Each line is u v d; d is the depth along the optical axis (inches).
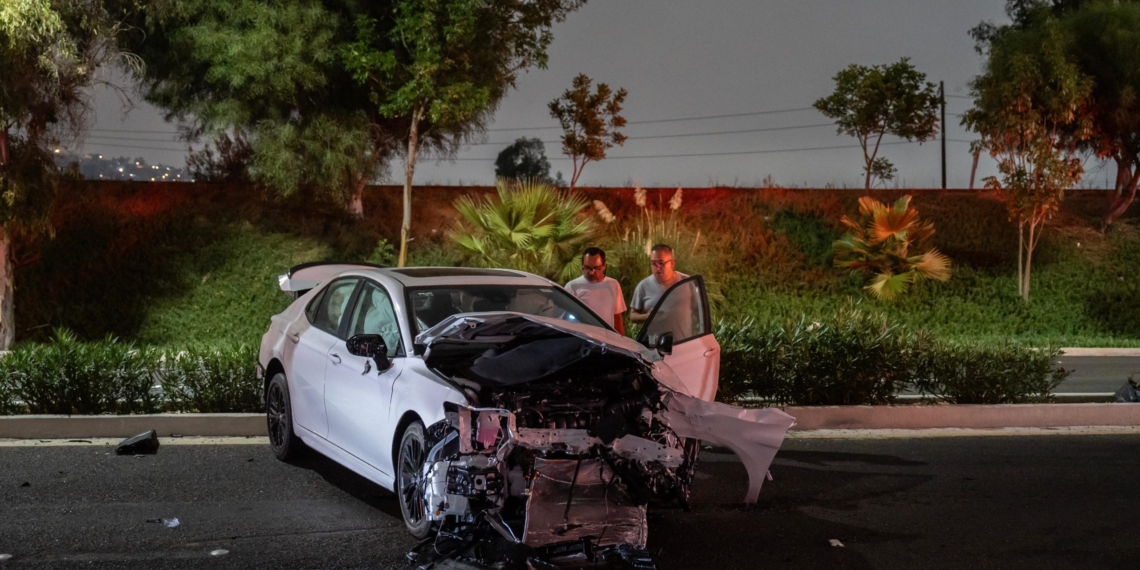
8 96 613.9
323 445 267.3
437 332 222.4
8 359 344.5
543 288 276.4
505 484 197.0
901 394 404.2
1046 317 913.5
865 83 1067.9
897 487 280.4
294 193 888.3
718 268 899.4
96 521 231.0
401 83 740.0
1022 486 283.7
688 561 212.1
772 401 379.2
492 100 771.4
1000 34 1033.5
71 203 868.0
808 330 390.3
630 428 218.1
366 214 947.3
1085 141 1008.9
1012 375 397.7
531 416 206.2
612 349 216.4
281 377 297.1
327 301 293.3
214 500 252.5
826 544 225.8
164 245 840.9
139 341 744.3
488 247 649.0
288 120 788.6
